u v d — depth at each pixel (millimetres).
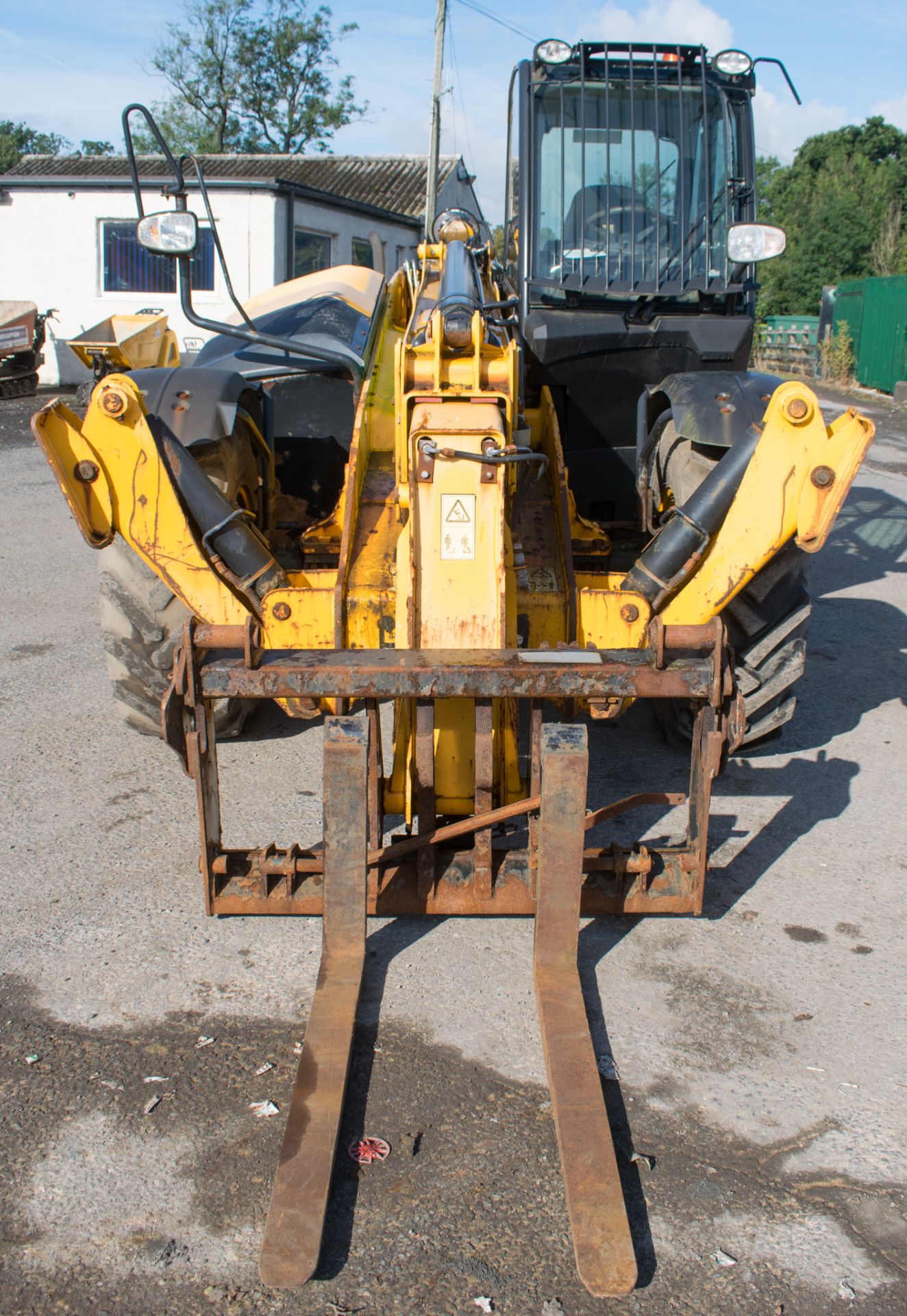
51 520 9281
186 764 3004
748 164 4906
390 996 2912
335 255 20609
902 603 6977
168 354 9664
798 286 35969
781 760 4508
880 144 50719
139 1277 2070
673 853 3230
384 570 3379
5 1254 2121
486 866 3074
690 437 3684
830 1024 2830
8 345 17328
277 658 2900
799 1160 2375
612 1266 2023
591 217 4852
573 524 4258
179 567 3340
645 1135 2443
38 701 5051
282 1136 2418
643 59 4812
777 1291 2055
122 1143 2396
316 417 5480
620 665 2840
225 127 42469
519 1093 2557
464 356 3215
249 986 2961
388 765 4352
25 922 3250
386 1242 2145
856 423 3070
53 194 19203
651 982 3004
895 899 3439
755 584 4004
